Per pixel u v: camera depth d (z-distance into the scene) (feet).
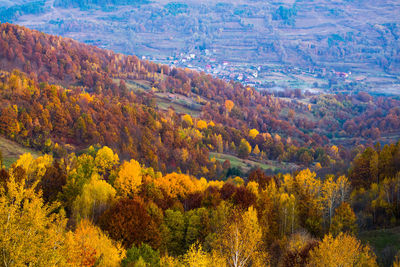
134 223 156.15
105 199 181.27
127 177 220.43
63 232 108.68
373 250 152.35
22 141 343.67
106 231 144.77
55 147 355.56
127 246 152.25
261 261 120.88
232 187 227.40
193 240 172.35
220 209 176.86
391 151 295.48
